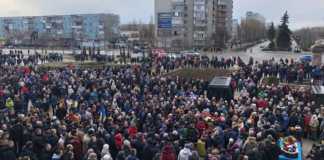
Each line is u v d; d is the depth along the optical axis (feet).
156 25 526.57
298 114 92.73
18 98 100.17
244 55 373.61
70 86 120.57
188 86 131.34
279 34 482.28
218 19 583.17
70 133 69.31
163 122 78.59
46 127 70.49
